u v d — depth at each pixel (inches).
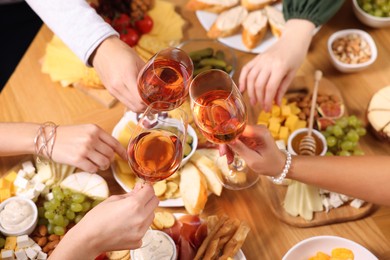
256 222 57.7
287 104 66.3
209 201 59.1
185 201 57.2
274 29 70.8
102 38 59.7
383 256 55.2
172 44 71.7
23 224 56.1
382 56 70.7
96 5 72.6
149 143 48.7
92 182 58.7
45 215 56.2
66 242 47.9
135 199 46.9
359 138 63.6
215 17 73.9
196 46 69.1
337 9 68.1
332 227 57.4
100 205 48.3
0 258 54.5
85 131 58.4
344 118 62.6
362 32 70.1
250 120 65.4
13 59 99.8
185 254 53.6
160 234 54.4
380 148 62.9
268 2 72.3
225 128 47.4
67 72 68.3
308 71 69.3
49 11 61.6
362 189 55.3
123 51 59.0
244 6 73.0
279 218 57.7
